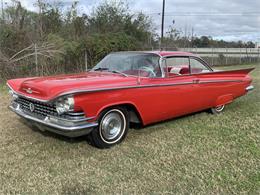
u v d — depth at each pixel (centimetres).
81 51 1575
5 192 343
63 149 464
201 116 668
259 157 444
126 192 345
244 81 721
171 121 623
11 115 654
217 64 3097
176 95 554
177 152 460
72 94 406
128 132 545
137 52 573
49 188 353
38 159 429
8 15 1573
